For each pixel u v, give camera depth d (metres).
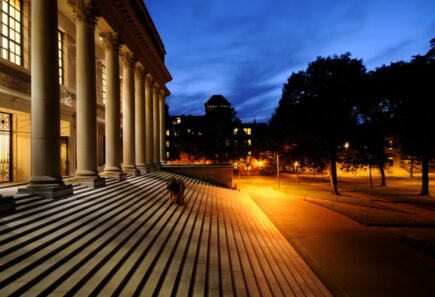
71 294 5.92
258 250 12.64
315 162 43.12
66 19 20.02
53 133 12.19
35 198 10.99
